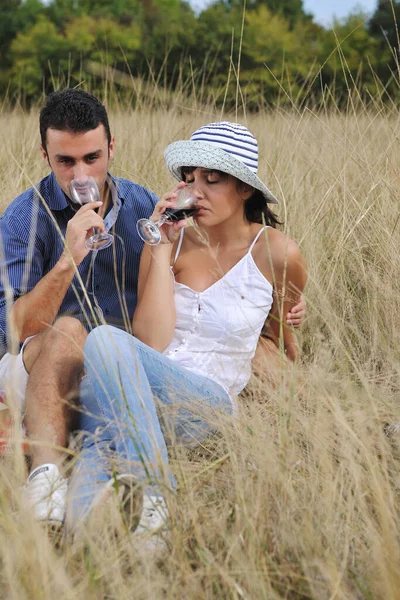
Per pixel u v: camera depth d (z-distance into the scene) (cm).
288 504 278
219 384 364
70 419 340
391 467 312
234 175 367
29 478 310
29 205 399
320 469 291
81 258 361
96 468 304
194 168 377
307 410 326
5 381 356
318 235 498
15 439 295
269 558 261
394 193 529
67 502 288
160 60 1600
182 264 394
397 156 573
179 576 256
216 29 1670
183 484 298
